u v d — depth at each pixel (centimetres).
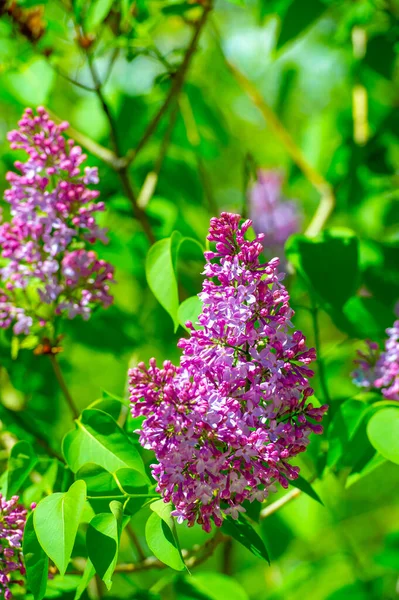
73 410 114
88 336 126
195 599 115
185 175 154
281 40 126
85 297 109
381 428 97
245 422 90
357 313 114
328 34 170
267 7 128
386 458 97
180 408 89
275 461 90
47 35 125
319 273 107
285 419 92
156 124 126
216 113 158
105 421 98
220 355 90
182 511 91
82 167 135
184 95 151
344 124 158
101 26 126
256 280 91
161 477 89
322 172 159
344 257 108
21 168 106
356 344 120
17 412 117
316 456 113
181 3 121
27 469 101
